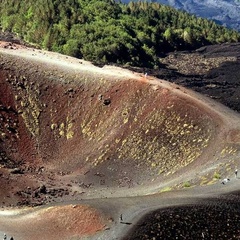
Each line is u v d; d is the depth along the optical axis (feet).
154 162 287.69
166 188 251.60
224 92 432.25
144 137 305.32
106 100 333.21
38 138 322.34
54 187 274.98
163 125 308.60
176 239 175.63
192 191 223.10
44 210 225.15
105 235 189.16
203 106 323.57
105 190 273.13
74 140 320.91
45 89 344.28
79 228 201.67
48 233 204.44
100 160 300.81
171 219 189.47
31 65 357.82
